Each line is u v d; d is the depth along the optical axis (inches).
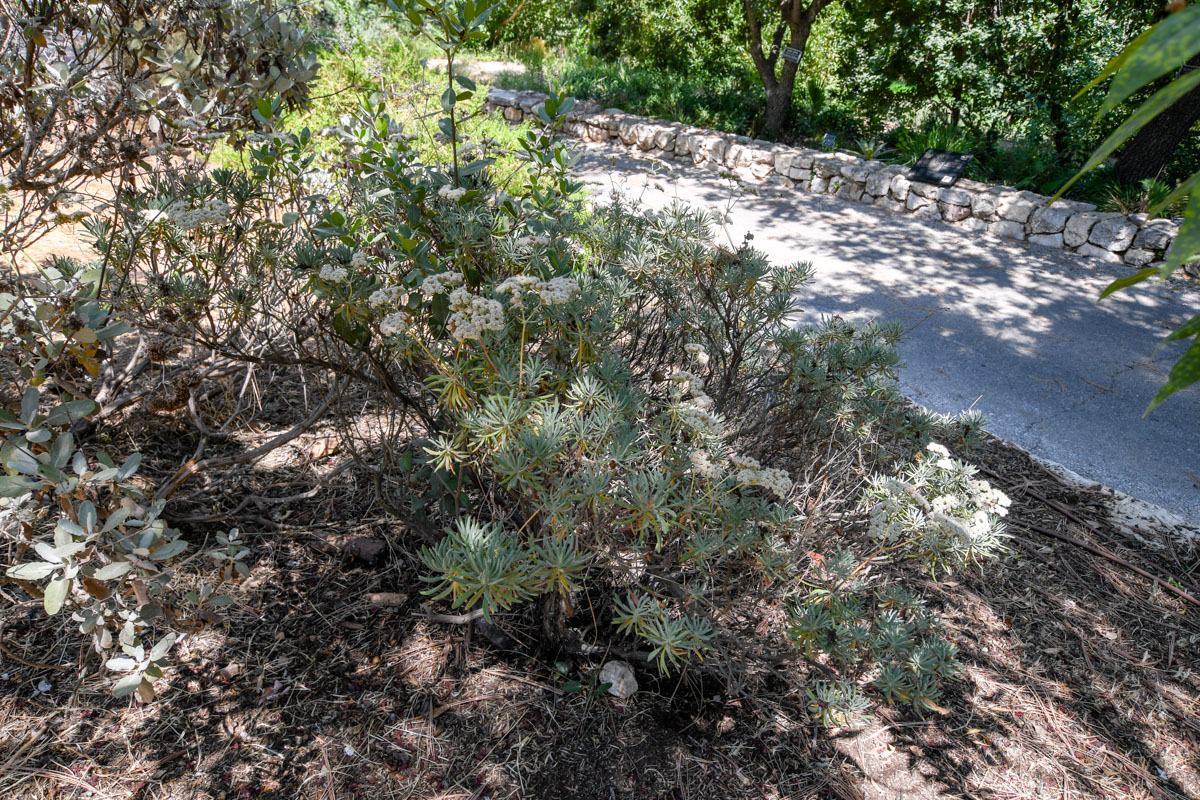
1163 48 18.5
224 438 122.3
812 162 343.9
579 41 622.8
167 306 92.6
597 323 78.2
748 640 84.1
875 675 93.2
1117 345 210.8
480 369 73.0
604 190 307.0
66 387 90.0
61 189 100.9
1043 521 131.6
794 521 82.0
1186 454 158.6
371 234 96.8
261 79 112.8
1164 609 113.1
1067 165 341.4
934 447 85.4
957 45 374.6
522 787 77.5
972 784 83.3
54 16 92.2
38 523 95.4
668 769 80.8
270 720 82.0
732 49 534.9
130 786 74.2
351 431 124.4
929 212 318.0
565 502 66.6
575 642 90.4
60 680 83.7
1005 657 101.7
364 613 95.7
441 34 85.9
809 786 80.8
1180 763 88.7
